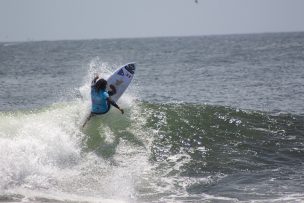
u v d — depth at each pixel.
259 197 38.38
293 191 39.91
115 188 39.53
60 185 39.16
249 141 52.41
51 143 44.12
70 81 126.62
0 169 38.88
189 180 42.44
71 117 50.19
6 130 45.03
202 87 110.31
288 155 49.84
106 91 53.53
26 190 37.44
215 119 55.75
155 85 116.81
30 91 104.25
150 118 53.47
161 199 37.75
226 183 41.97
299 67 164.50
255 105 83.88
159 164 45.59
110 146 47.28
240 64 188.50
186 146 49.75
